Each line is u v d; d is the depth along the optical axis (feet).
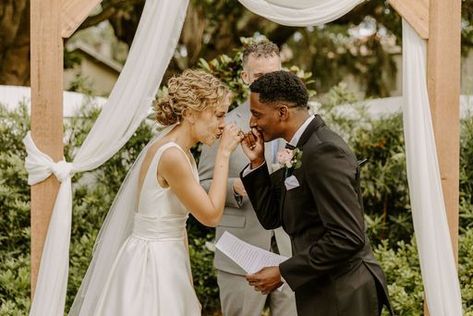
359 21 27.09
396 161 18.45
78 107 18.33
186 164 10.62
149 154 10.91
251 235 12.29
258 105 10.00
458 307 11.68
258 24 26.76
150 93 11.28
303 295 9.96
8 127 17.52
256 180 10.71
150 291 10.64
